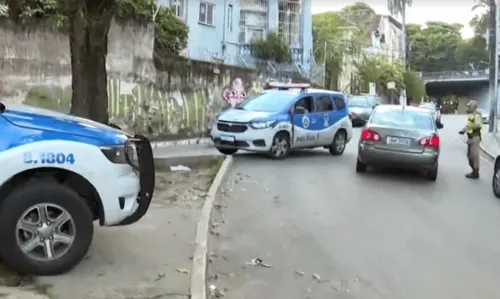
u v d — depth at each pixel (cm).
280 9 4069
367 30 7575
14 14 1583
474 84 9506
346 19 7562
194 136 2362
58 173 596
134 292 560
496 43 3150
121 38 2009
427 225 931
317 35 5009
